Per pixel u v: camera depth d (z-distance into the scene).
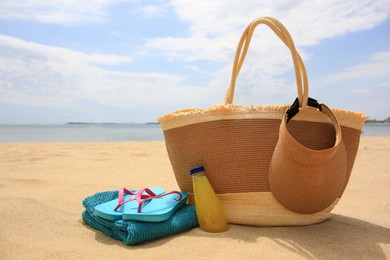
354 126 1.47
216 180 1.49
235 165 1.45
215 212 1.39
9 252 1.20
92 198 1.57
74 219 1.62
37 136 14.20
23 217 1.62
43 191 2.17
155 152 4.73
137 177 2.80
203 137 1.49
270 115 1.43
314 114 1.40
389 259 1.15
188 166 1.56
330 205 1.49
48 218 1.62
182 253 1.17
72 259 1.14
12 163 3.48
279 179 1.32
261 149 1.43
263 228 1.44
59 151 4.75
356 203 1.98
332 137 1.41
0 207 1.76
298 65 1.33
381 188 2.37
